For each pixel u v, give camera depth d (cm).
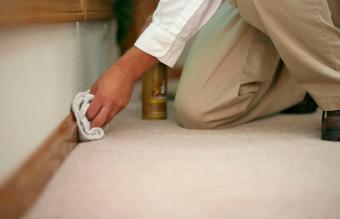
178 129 122
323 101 109
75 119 105
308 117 144
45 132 84
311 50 107
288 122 135
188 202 67
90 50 143
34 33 77
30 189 66
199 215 63
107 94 109
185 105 120
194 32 112
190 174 80
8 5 58
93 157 91
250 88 122
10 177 61
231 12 128
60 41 98
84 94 111
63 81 100
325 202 68
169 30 109
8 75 64
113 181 76
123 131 119
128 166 85
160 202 67
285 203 68
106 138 110
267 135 115
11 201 58
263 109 135
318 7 100
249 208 65
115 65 112
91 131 107
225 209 65
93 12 132
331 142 108
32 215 62
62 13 94
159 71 138
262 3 104
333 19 121
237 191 72
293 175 81
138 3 207
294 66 110
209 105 118
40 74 81
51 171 78
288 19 104
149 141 107
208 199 69
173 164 86
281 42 107
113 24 199
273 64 128
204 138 110
